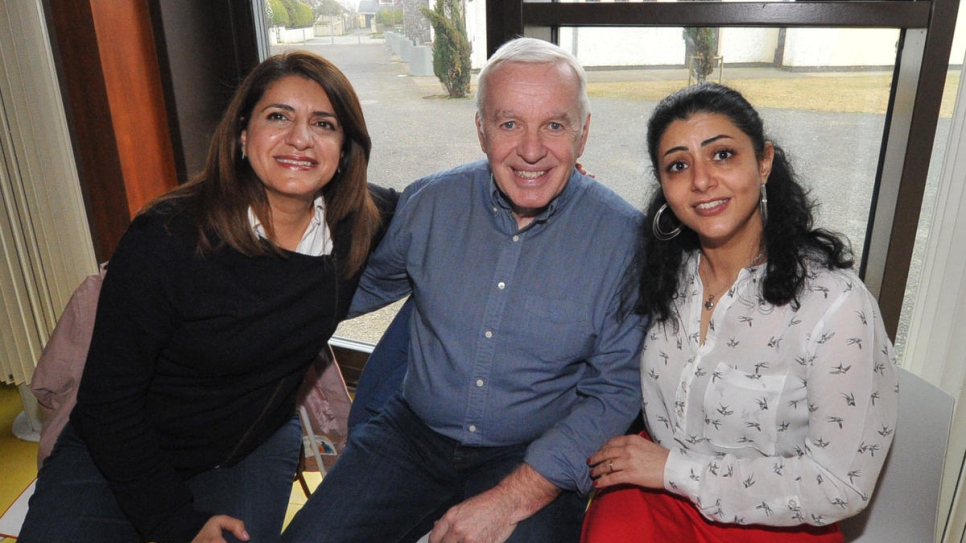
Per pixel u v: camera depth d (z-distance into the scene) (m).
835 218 1.85
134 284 1.32
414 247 1.60
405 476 1.58
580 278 1.48
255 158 1.32
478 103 1.46
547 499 1.43
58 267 2.29
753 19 1.63
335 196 1.48
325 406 1.91
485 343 1.51
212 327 1.39
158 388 1.47
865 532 1.37
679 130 1.20
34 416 2.42
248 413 1.53
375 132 2.30
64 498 1.46
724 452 1.33
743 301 1.25
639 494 1.38
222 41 2.25
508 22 1.79
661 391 1.38
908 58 1.60
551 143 1.39
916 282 1.82
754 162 1.20
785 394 1.24
